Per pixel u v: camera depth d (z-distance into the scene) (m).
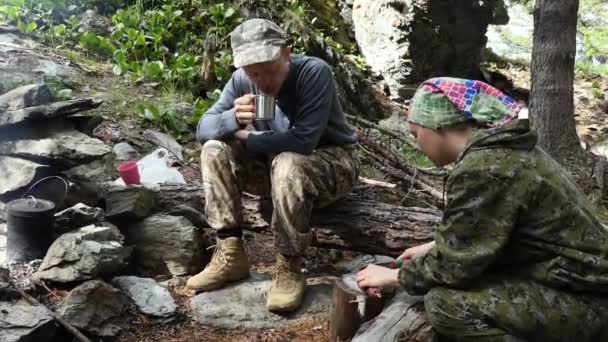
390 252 3.49
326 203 3.32
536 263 2.20
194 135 5.41
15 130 3.54
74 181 3.60
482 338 2.20
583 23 13.55
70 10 6.93
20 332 2.63
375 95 8.83
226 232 3.32
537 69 7.36
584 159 7.36
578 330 2.13
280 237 3.12
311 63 3.15
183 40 6.92
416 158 6.63
